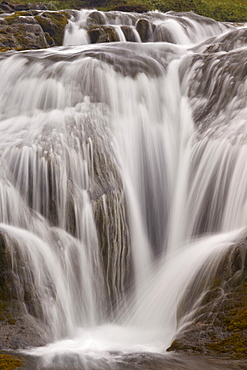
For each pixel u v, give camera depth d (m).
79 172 11.87
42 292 9.24
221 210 11.65
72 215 11.14
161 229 13.10
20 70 15.31
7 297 8.88
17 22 24.45
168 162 13.87
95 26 25.00
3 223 10.23
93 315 10.62
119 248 11.88
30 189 11.17
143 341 8.94
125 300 11.36
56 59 15.69
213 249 9.83
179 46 18.92
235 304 8.31
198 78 15.35
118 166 12.67
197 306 8.69
